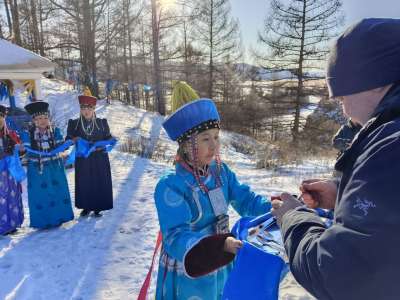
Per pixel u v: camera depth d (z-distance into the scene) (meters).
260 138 26.89
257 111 29.91
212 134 1.93
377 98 1.04
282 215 1.26
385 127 0.95
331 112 24.53
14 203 5.30
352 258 0.91
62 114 17.16
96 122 5.77
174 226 1.75
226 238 1.56
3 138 5.14
